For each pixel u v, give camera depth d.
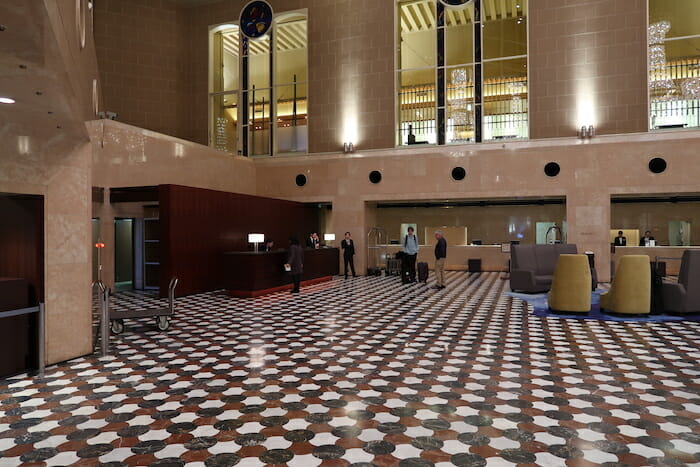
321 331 7.31
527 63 15.69
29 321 5.30
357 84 17.23
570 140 14.90
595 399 4.24
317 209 20.27
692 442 3.36
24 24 2.60
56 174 5.59
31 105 4.39
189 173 14.34
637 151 14.27
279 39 19.86
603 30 14.95
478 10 16.39
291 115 18.98
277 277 12.27
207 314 8.95
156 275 13.27
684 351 5.95
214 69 19.47
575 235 14.83
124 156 12.17
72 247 5.80
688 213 18.38
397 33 17.05
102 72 16.92
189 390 4.57
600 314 8.66
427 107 17.39
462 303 10.09
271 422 3.77
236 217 13.69
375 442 3.38
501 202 20.00
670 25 15.89
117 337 6.99
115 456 3.20
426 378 4.90
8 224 5.45
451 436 3.48
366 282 14.51
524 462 3.07
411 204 20.94
